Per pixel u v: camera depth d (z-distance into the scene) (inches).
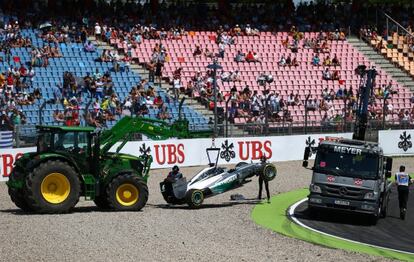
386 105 3090.6
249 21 3690.9
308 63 3496.6
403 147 2965.1
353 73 3513.8
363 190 1588.3
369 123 2942.9
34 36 3112.7
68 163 1572.3
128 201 1622.8
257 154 2672.2
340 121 2878.9
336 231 1477.6
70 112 2532.0
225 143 2605.8
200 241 1256.2
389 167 1652.3
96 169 1603.1
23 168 1573.6
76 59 3063.5
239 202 1814.7
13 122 2423.7
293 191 2050.9
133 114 2726.4
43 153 1573.6
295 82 3373.5
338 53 3629.4
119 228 1365.7
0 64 2881.4
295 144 2760.8
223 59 3373.5
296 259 1135.0
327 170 1621.6
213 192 1707.7
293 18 3779.5
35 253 1120.8
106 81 2901.1
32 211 1569.9
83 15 3326.8
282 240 1302.9
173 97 2955.2
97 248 1165.1
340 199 1596.9
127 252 1139.3
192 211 1637.6
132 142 2407.7
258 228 1427.2
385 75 3580.2
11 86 2716.5
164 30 3449.8
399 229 1553.9
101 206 1669.5
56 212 1539.1
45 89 2812.5
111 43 3240.7
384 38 3806.6
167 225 1421.0
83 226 1378.0
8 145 2278.5
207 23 3582.7
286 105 3117.6
